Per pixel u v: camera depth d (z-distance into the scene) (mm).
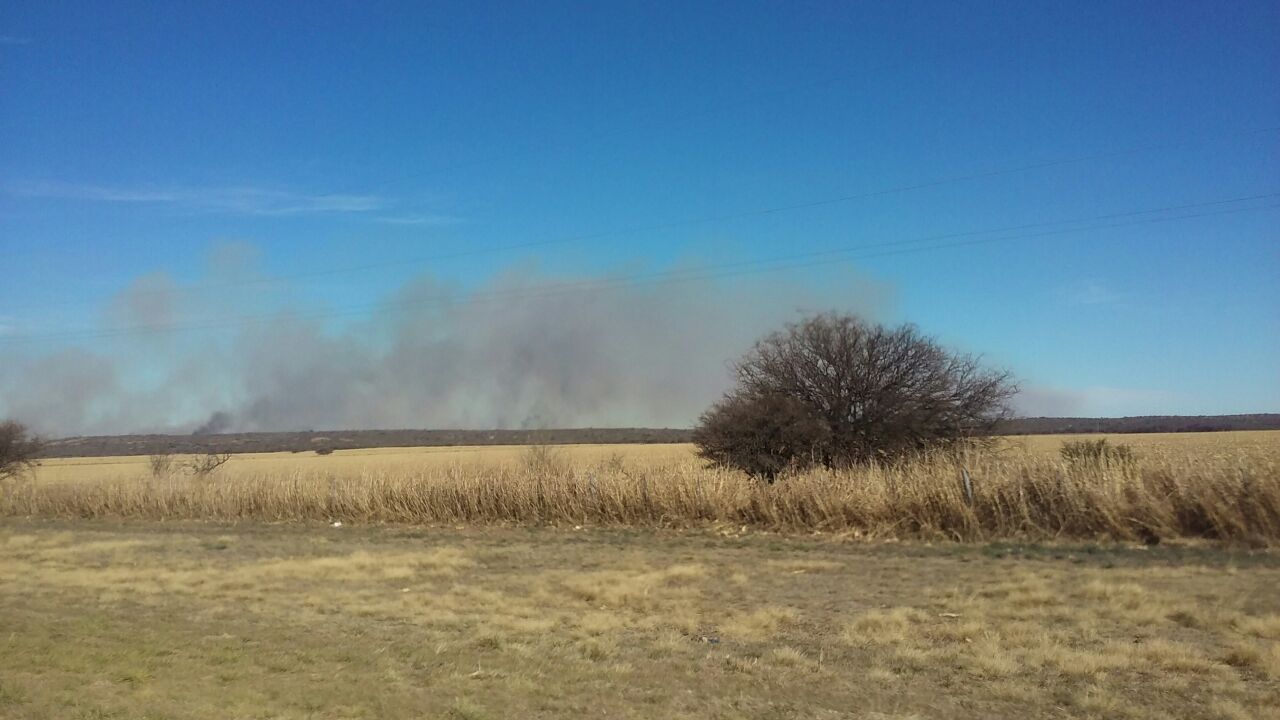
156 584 13258
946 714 6469
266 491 27156
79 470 54125
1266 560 13367
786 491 19750
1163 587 11109
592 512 22297
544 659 8266
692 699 6941
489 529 22391
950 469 18344
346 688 7238
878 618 9727
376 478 26422
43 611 11055
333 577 13961
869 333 29391
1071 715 6359
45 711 6543
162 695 6992
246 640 9156
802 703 6797
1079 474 17312
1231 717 6137
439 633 9570
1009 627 9016
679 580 13133
